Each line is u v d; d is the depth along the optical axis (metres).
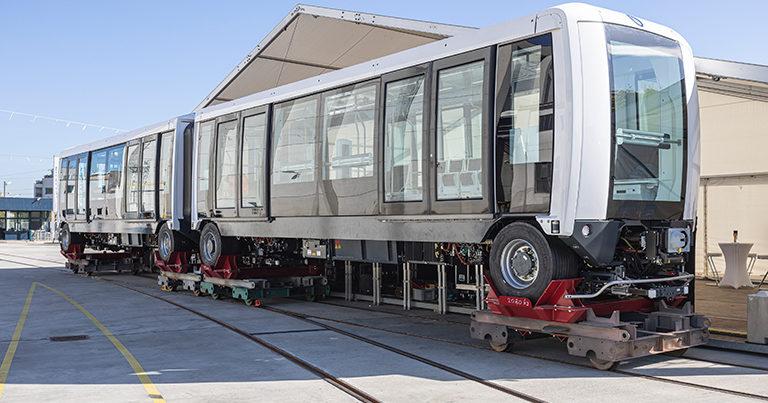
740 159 13.15
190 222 13.45
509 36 6.92
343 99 9.12
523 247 6.90
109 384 6.18
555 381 6.03
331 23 12.48
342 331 8.88
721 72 8.57
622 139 6.67
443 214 7.49
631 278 6.92
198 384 6.15
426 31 11.41
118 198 15.98
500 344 7.32
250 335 8.67
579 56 6.42
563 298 6.57
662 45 7.19
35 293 14.25
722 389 5.66
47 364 7.10
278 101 10.40
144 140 14.68
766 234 13.12
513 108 6.85
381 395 5.63
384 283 12.18
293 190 9.95
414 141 7.93
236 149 11.33
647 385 5.84
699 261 14.16
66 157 19.67
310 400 5.54
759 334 7.37
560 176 6.38
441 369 6.59
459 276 9.84
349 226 8.89
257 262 12.48
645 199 6.84
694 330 6.89
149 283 16.53
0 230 64.12
